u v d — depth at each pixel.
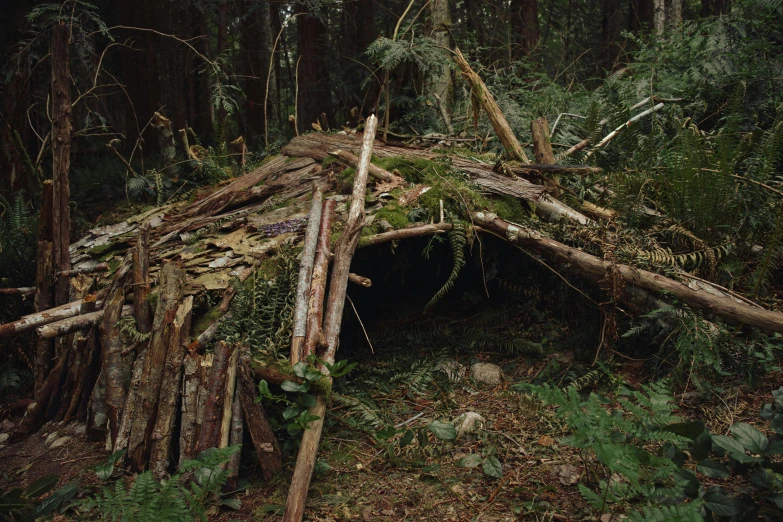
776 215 3.52
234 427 2.62
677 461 2.18
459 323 3.88
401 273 3.93
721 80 4.97
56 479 2.44
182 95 11.86
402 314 4.07
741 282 3.47
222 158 5.88
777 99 4.66
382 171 4.02
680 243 3.61
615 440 2.28
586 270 3.23
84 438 3.10
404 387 3.34
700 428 2.25
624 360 3.33
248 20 11.62
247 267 3.22
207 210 4.54
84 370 3.22
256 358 2.73
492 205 3.71
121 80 12.49
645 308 3.15
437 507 2.38
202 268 3.24
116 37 11.35
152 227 4.32
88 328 3.13
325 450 2.81
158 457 2.61
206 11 10.22
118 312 2.97
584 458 2.55
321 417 2.52
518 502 2.36
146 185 6.16
